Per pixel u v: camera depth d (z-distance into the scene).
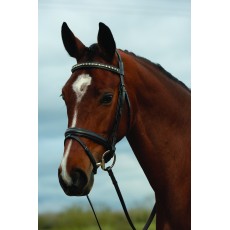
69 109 3.72
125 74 3.92
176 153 4.01
